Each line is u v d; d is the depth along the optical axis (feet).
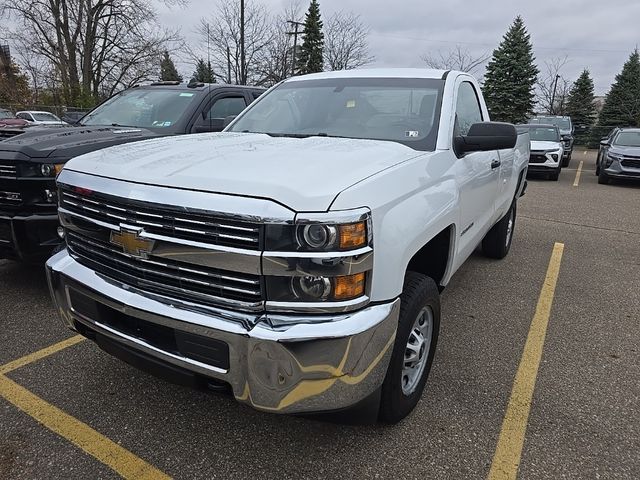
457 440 8.66
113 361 10.95
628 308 14.99
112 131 16.67
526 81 130.52
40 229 13.12
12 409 9.21
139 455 8.14
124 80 109.09
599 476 7.94
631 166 45.85
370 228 6.68
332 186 6.66
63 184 8.33
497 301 15.24
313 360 6.49
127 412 9.21
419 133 10.30
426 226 8.14
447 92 11.18
